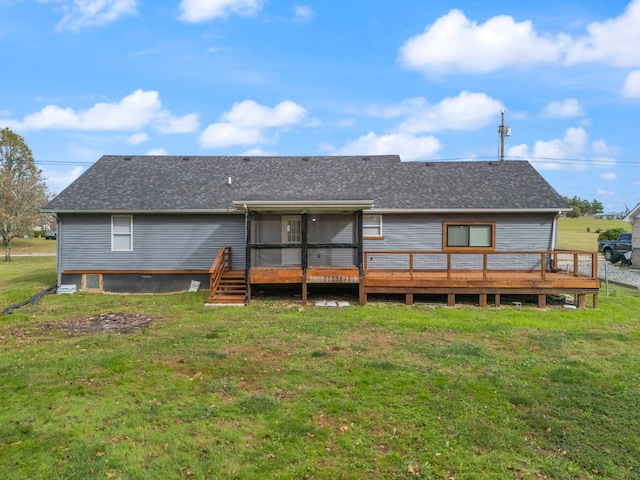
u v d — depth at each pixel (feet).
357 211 40.75
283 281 40.52
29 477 12.16
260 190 50.34
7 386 18.88
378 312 35.63
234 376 20.13
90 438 14.39
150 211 46.93
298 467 12.67
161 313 36.01
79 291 48.06
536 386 19.10
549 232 48.21
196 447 13.82
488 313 35.35
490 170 55.42
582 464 13.11
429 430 14.99
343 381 19.36
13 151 124.67
